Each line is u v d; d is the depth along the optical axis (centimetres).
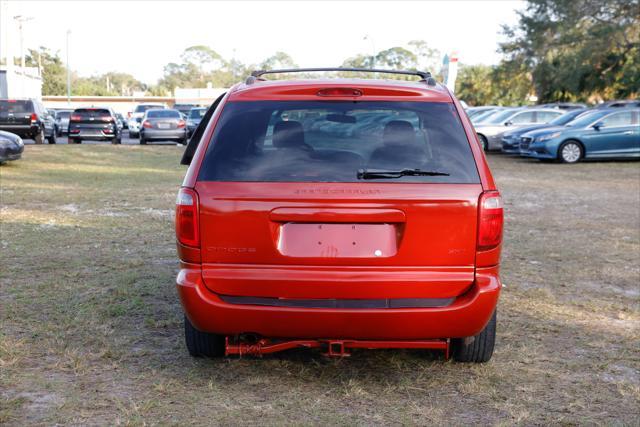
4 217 966
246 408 371
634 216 1060
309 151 375
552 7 4456
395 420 360
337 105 386
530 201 1221
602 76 4562
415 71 461
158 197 1208
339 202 363
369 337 372
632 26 4128
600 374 430
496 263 376
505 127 2523
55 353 448
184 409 368
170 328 503
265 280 367
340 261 365
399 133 379
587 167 1911
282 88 392
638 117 2061
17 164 1781
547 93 5506
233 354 451
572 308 574
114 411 364
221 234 369
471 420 362
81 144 2716
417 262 367
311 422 354
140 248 771
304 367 434
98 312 535
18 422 349
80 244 787
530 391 402
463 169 372
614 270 711
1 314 525
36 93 4469
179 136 2775
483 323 377
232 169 373
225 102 393
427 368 436
